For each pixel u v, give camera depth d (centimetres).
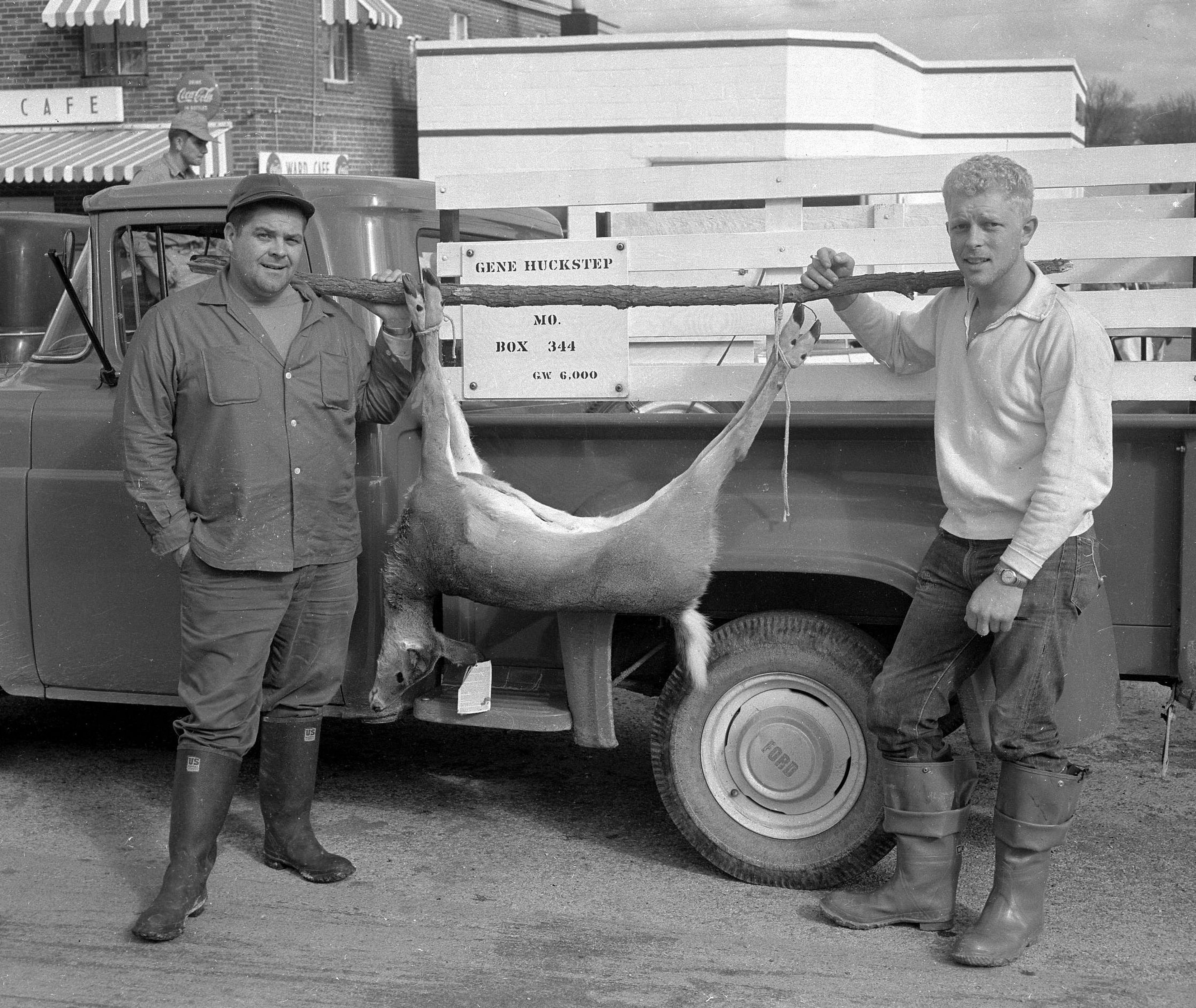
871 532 382
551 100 1728
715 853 405
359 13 1881
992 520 346
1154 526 373
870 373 391
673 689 405
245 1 1791
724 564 385
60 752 541
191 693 378
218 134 1800
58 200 1930
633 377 407
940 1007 332
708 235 402
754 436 368
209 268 427
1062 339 328
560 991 342
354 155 2006
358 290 388
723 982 346
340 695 428
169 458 374
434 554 386
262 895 401
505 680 423
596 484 411
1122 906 392
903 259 390
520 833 454
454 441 396
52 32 1888
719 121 1692
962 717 403
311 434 378
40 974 354
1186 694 375
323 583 392
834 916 378
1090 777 504
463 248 415
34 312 684
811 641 391
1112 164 378
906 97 1838
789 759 397
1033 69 1908
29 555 455
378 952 364
